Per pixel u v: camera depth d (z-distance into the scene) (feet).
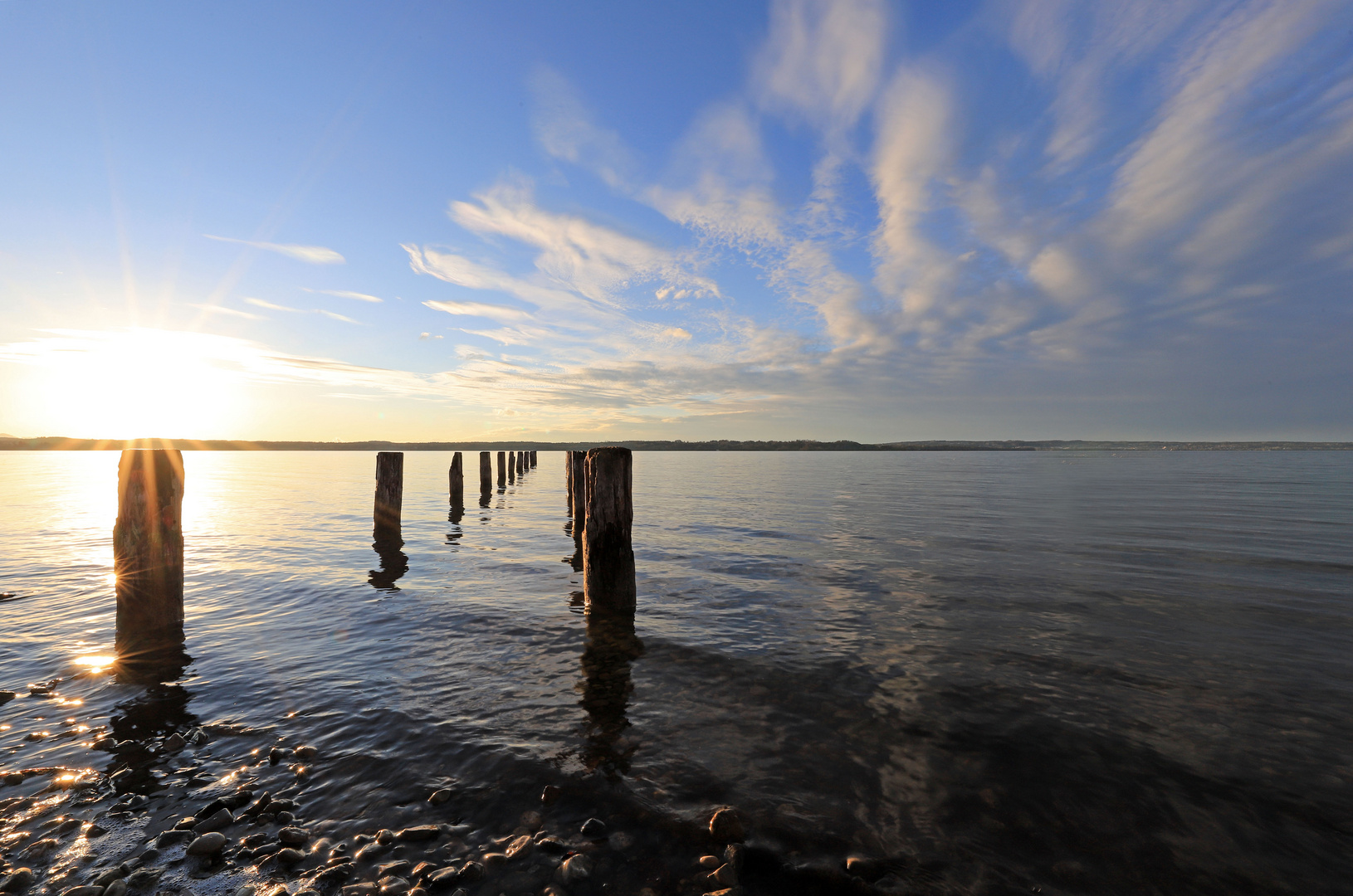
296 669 18.78
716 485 108.58
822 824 11.03
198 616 24.61
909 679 17.90
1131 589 28.50
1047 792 12.07
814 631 22.59
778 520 55.72
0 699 16.33
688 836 10.66
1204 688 17.12
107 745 13.83
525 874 9.66
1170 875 9.78
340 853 10.18
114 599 26.89
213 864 9.87
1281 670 18.44
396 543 44.57
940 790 12.16
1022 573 32.14
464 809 11.49
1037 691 16.98
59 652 19.98
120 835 10.60
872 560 36.14
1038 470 162.30
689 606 26.35
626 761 13.25
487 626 23.53
